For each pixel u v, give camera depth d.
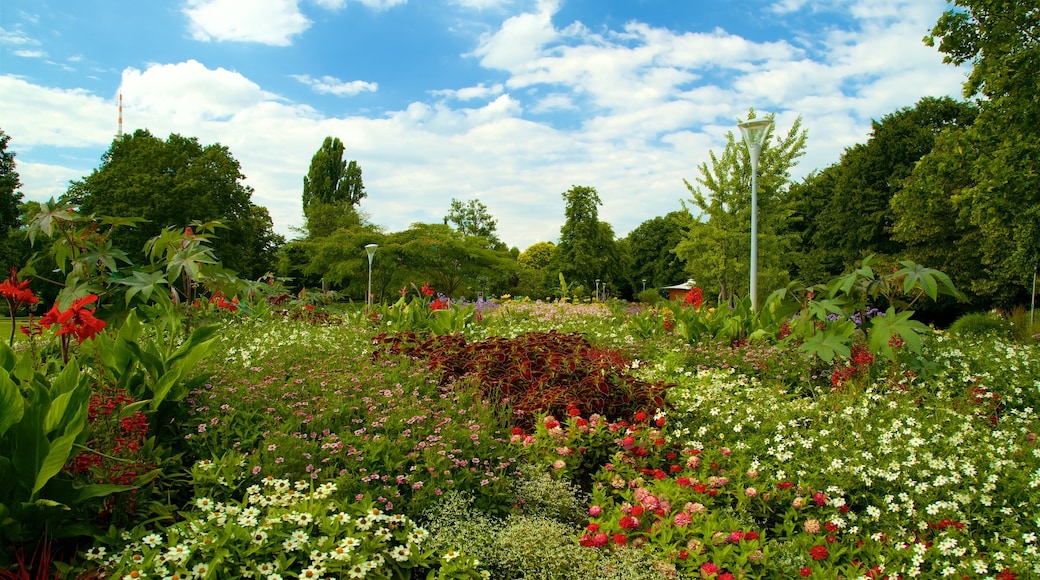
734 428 4.35
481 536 3.04
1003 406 5.45
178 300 5.66
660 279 55.00
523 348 5.92
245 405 3.81
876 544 3.07
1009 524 3.11
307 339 6.89
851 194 28.56
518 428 4.28
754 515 3.50
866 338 6.72
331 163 53.03
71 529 2.47
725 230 17.17
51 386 2.88
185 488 3.18
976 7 13.02
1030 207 12.37
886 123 28.27
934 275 6.09
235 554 2.43
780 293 7.57
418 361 5.40
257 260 38.19
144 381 3.59
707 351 6.85
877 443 3.97
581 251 41.03
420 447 3.50
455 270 29.80
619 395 4.88
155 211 29.11
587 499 3.87
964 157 13.64
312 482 2.94
